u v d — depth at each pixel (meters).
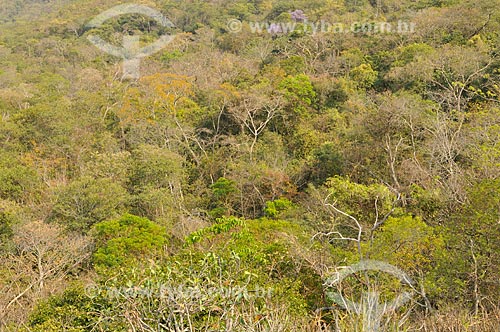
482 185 10.27
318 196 16.52
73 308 9.77
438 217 14.39
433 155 18.12
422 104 22.19
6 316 11.78
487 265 9.24
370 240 10.64
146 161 24.14
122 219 17.48
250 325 5.85
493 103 21.44
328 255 11.41
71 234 18.38
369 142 21.88
